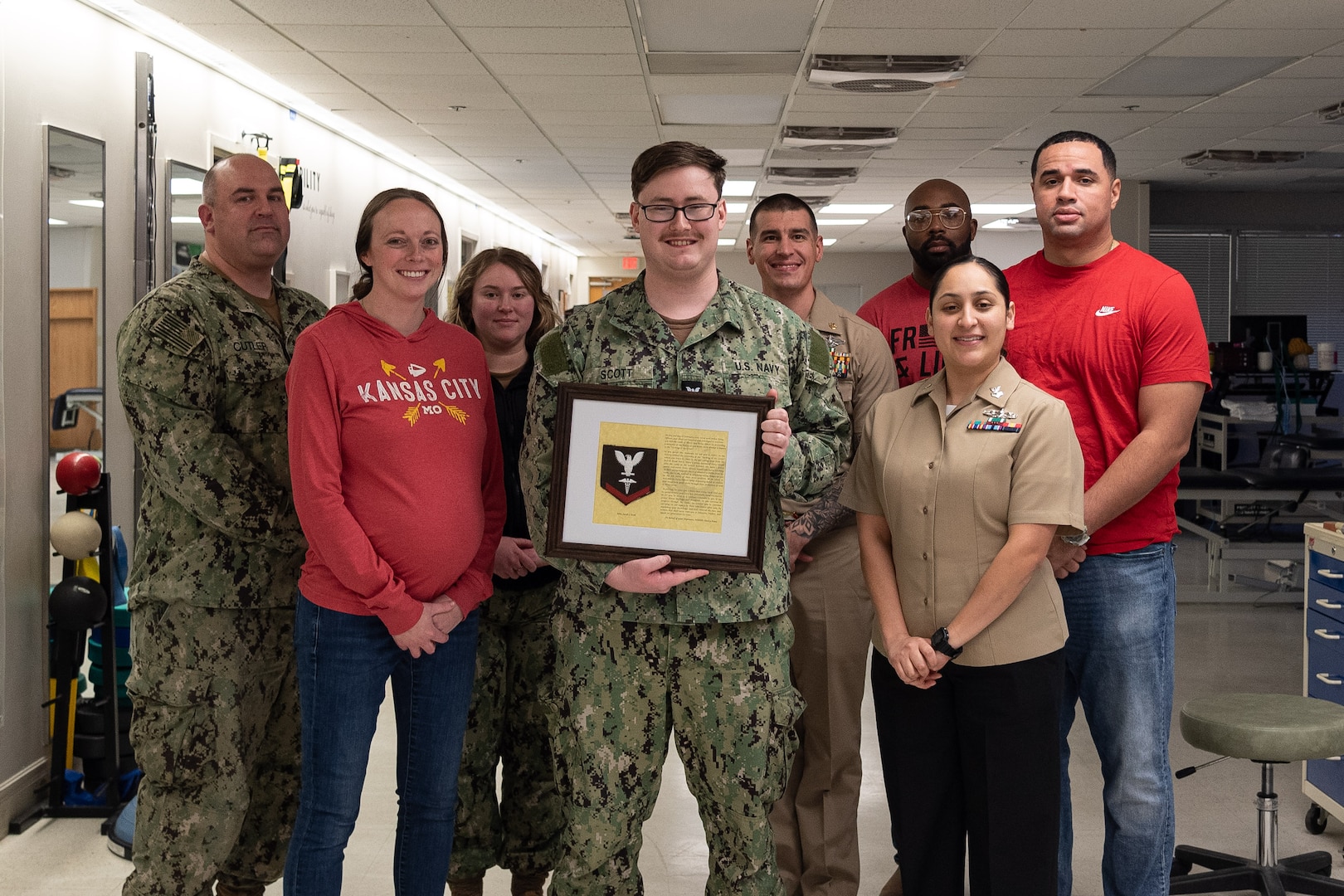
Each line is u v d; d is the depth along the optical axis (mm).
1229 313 11734
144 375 2260
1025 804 2082
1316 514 7449
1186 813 3568
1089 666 2391
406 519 2090
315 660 2111
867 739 4418
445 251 2232
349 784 2127
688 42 5648
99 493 3643
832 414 2148
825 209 12547
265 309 2541
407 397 2131
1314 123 7781
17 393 3752
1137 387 2334
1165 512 2373
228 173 2424
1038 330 2441
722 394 1982
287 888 2096
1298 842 3338
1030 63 6082
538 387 2096
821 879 2680
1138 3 5031
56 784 3621
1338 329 11742
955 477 2107
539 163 9531
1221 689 5055
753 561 1958
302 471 2043
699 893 3010
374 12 4984
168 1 4664
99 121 4387
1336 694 3436
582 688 2035
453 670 2197
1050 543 2207
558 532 1976
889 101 7000
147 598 2322
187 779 2311
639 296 2107
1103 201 2365
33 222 3881
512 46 5609
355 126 7793
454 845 2609
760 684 2027
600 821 2029
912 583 2176
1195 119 7621
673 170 1952
